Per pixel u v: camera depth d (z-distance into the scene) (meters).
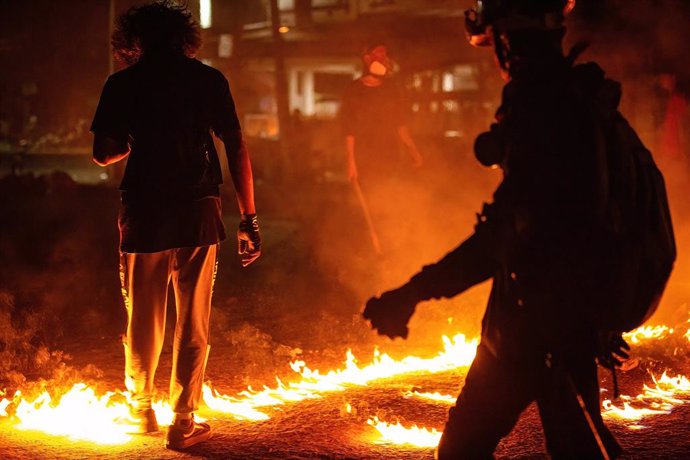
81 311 7.81
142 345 4.49
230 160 4.41
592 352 2.96
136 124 4.33
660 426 4.68
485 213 2.86
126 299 4.50
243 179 4.43
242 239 4.50
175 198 4.32
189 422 4.43
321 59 30.95
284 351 6.34
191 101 4.33
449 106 23.12
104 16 44.34
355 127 9.41
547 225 2.83
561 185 2.80
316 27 26.88
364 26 24.75
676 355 6.11
